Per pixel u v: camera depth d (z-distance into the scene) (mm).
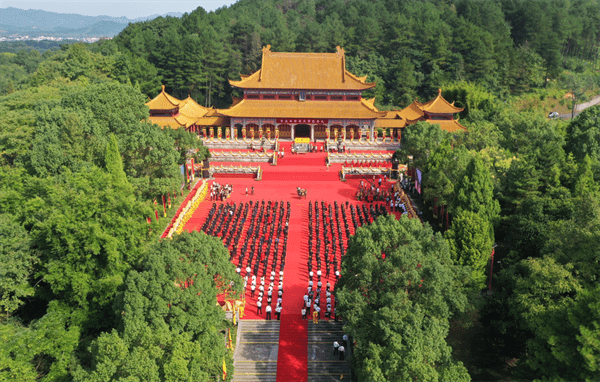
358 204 85000
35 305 56375
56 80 131375
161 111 114188
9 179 63812
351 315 44031
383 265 45062
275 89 118312
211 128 117188
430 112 117438
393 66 182250
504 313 51500
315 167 101562
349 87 117938
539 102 182875
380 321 41406
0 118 82938
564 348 38562
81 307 51219
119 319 45656
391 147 115062
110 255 49031
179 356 37500
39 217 53625
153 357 37812
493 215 62969
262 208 81188
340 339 53188
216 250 49281
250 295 60250
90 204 51250
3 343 43000
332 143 114000
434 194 72875
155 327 41406
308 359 50531
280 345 52281
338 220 76625
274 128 120250
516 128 97875
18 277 49375
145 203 59750
